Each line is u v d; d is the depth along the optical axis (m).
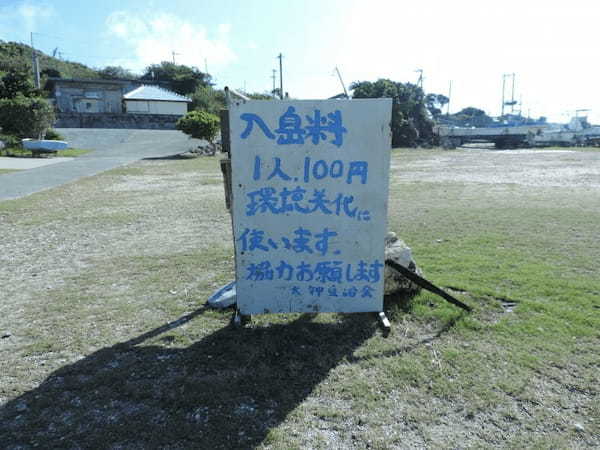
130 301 4.54
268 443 2.45
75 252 6.45
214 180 15.16
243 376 3.08
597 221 7.77
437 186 13.32
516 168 19.38
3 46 61.62
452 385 2.94
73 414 2.72
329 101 3.54
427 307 4.13
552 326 3.72
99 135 33.78
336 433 2.53
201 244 6.80
